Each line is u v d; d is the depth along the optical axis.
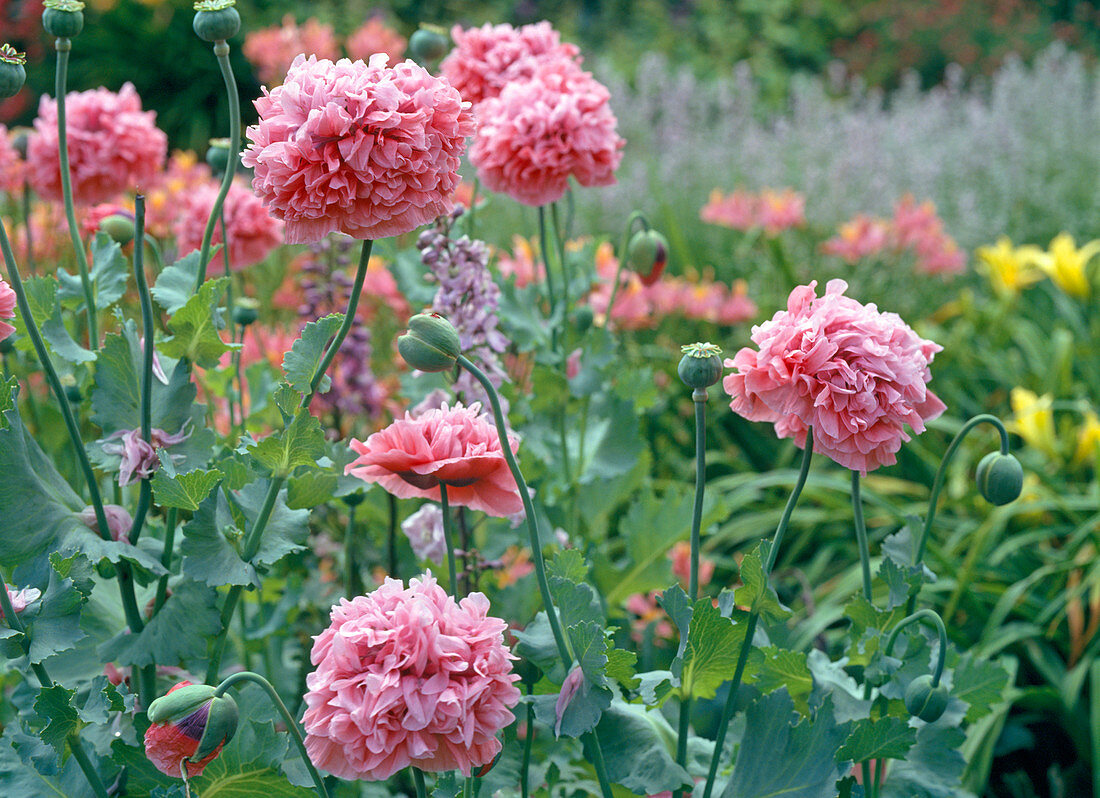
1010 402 3.49
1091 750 2.13
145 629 1.20
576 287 2.00
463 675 0.91
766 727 1.15
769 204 3.86
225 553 1.13
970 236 4.41
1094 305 3.74
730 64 8.50
